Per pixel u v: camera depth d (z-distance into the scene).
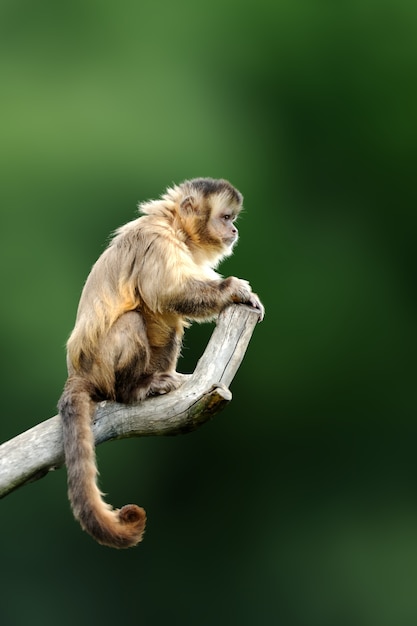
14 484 12.33
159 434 12.80
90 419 12.73
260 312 13.14
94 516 11.94
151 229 13.84
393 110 28.67
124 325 13.23
